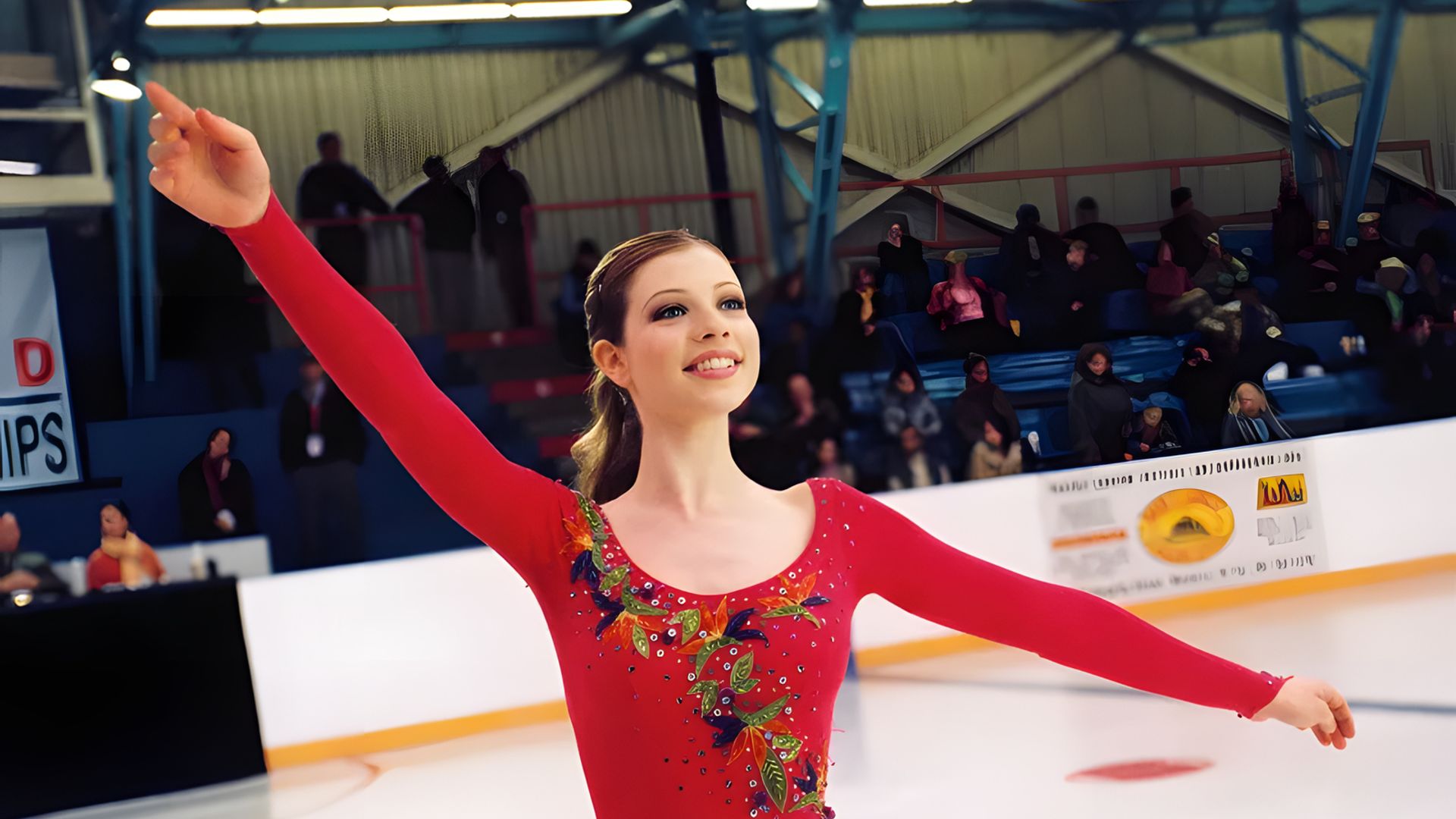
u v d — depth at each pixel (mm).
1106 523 7789
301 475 8719
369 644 6684
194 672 6305
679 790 1280
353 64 10086
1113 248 10297
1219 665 1428
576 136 10508
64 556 8711
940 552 1434
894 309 10125
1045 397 9883
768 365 9773
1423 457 8375
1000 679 6715
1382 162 10875
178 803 5914
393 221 10016
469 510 1334
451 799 5410
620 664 1291
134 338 9391
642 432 1532
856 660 7434
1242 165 10969
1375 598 7668
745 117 10672
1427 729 4754
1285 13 10781
